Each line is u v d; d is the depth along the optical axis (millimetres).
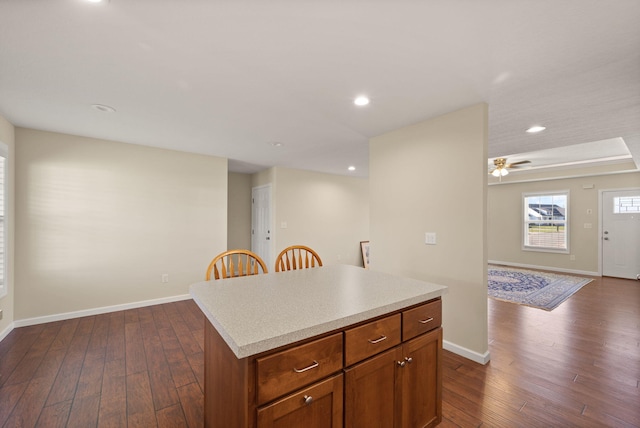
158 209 3912
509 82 2020
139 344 2693
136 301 3748
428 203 2732
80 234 3391
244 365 937
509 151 4059
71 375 2158
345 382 1148
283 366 988
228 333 975
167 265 3977
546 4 1280
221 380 1231
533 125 2900
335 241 6371
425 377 1503
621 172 5676
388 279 1836
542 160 5578
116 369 2252
